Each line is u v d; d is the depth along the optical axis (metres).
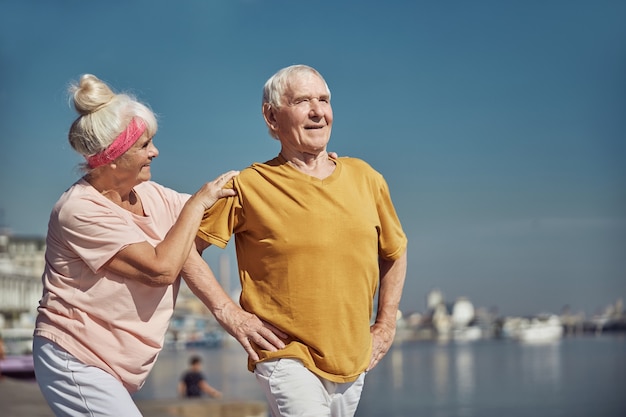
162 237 3.56
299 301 3.54
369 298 3.67
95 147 3.33
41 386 3.40
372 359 3.77
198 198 3.51
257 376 3.64
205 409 10.66
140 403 10.77
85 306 3.37
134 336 3.42
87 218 3.31
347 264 3.56
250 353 3.60
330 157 3.82
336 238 3.55
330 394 3.62
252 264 3.64
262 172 3.65
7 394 10.30
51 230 3.39
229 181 3.63
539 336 163.38
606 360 73.88
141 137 3.38
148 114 3.42
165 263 3.34
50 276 3.42
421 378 52.06
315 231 3.54
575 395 37.75
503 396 37.75
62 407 3.38
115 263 3.34
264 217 3.57
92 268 3.33
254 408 10.88
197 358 17.55
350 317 3.58
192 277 3.62
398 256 3.89
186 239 3.41
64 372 3.34
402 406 32.78
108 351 3.37
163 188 3.71
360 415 29.38
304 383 3.53
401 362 78.06
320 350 3.54
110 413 3.34
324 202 3.57
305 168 3.66
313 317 3.54
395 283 3.93
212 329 143.50
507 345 133.50
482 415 29.36
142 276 3.35
